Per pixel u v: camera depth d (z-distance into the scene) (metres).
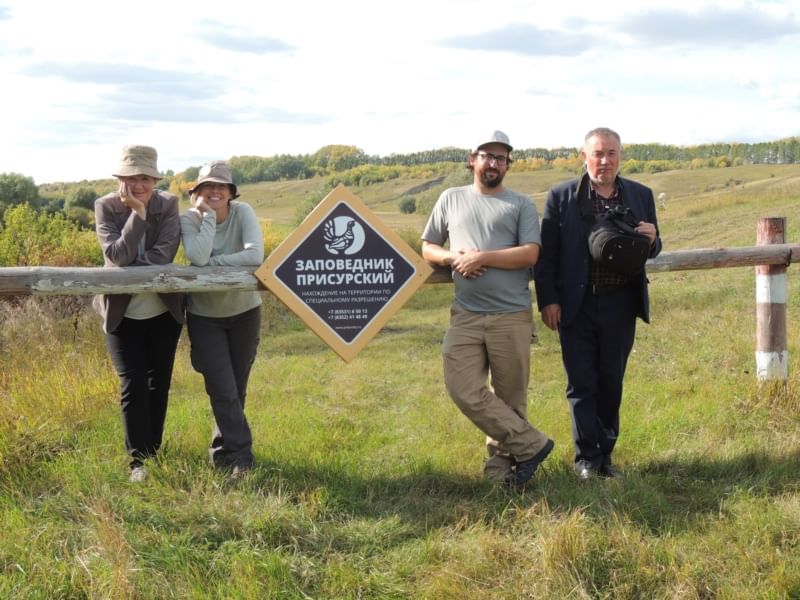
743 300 11.55
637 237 4.39
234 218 4.71
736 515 4.05
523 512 4.09
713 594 3.41
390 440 6.02
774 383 5.86
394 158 166.75
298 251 4.46
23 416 5.59
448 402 7.34
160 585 3.43
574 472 4.76
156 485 4.37
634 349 9.00
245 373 4.87
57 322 9.43
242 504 4.14
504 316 4.55
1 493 4.34
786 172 105.00
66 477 4.54
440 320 13.67
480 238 4.54
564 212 4.68
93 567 3.50
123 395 4.58
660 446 5.32
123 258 4.31
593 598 3.33
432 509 4.32
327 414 6.88
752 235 20.73
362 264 4.54
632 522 3.98
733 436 5.41
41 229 15.83
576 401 4.79
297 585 3.48
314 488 4.49
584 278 4.61
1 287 4.18
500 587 3.45
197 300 4.63
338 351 4.54
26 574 3.46
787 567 3.51
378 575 3.60
